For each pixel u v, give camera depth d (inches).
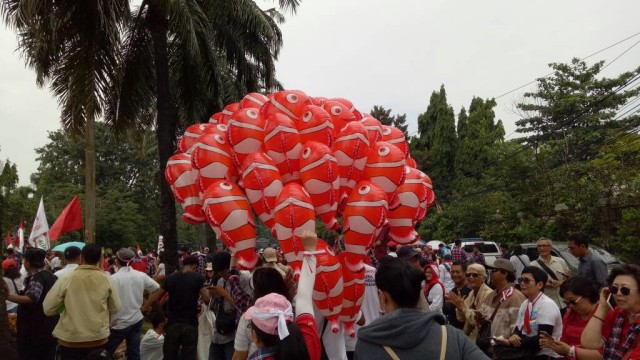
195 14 459.2
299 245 195.6
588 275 307.0
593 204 727.7
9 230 1391.5
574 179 833.5
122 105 470.6
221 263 279.9
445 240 1200.8
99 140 1736.0
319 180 202.4
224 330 279.1
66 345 252.4
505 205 947.3
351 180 216.2
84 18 372.5
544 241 319.9
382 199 204.2
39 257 287.6
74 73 381.4
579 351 167.9
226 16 510.9
